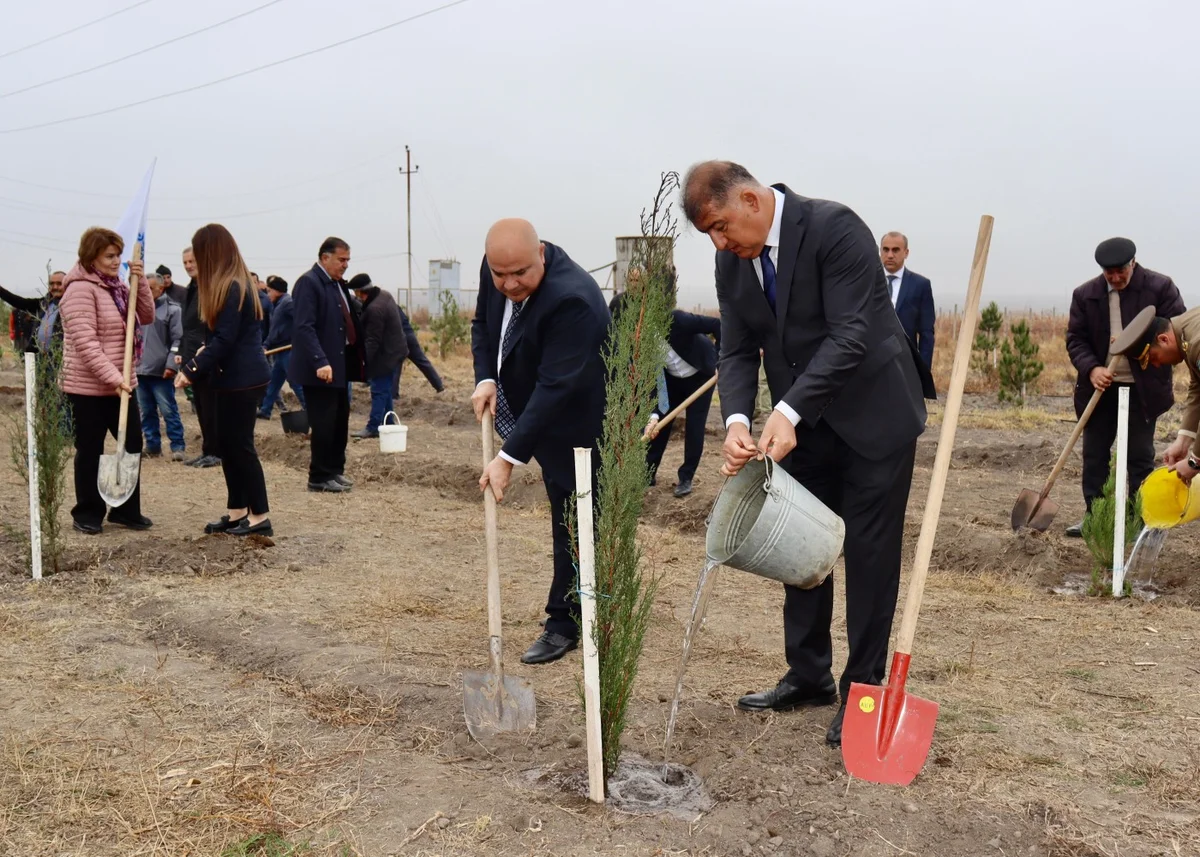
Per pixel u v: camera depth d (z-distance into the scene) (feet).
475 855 9.54
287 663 14.56
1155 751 11.79
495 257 13.14
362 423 46.88
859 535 11.68
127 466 21.57
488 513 12.75
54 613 16.83
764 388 40.98
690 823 10.08
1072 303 23.26
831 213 11.14
